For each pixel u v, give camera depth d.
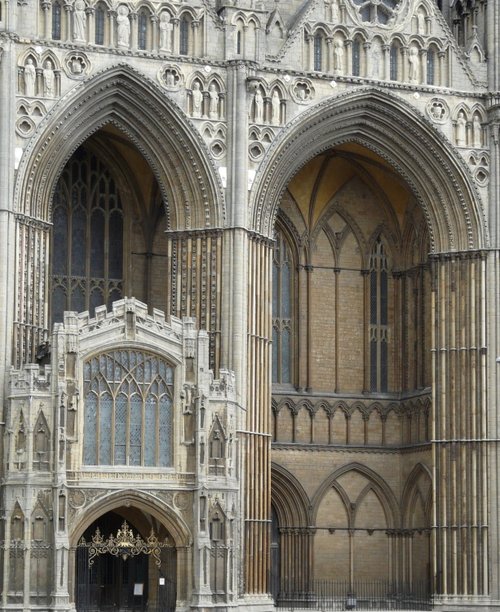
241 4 99.38
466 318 104.12
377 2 104.00
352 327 113.44
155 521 93.44
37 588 87.94
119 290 106.75
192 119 97.75
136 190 107.62
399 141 104.50
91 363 91.06
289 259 112.62
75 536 89.38
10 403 89.62
